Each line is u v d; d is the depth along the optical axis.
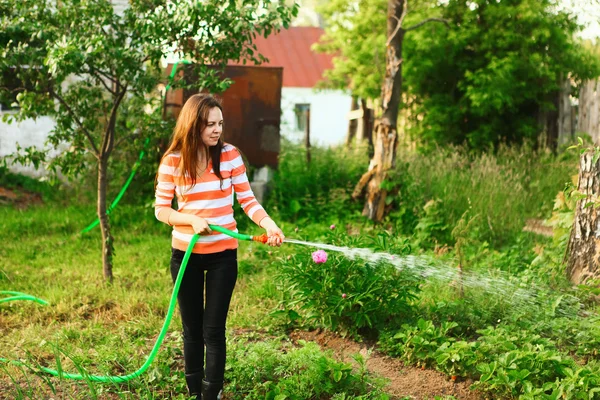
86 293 6.15
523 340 4.45
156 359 4.35
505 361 4.02
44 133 11.89
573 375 3.83
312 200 9.77
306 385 3.97
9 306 5.82
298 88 24.34
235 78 10.45
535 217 9.81
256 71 10.46
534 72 14.34
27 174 11.79
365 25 16.06
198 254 3.58
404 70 15.04
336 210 9.62
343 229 8.91
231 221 3.63
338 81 19.33
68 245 8.16
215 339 3.64
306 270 4.98
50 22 6.30
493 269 6.16
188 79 7.07
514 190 9.40
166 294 6.07
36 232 8.77
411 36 14.62
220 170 3.56
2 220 9.15
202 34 6.24
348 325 4.99
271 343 4.61
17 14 6.21
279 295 5.84
